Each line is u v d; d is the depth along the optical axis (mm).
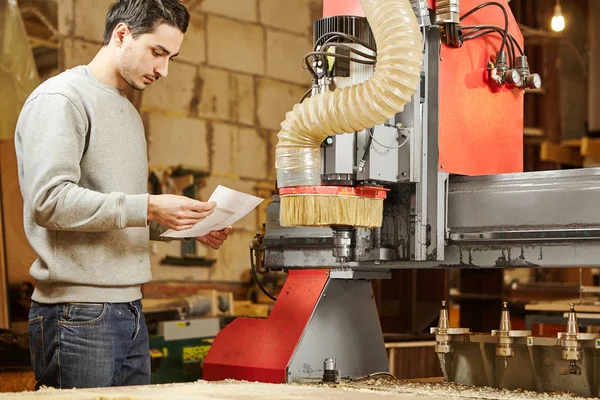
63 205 2146
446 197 2393
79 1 5395
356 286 2752
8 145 5039
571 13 8336
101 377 2279
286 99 6555
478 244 2359
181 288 5746
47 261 2244
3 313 4805
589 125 8383
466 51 2490
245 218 6184
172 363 5031
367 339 2758
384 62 2092
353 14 2365
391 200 2434
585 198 2160
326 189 2230
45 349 2289
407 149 2332
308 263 2668
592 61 8398
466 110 2475
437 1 2369
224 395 1898
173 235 2412
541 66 8188
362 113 2104
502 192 2301
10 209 4969
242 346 2631
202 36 5973
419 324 5379
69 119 2223
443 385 2381
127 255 2348
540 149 8109
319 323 2596
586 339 2195
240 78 6223
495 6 2633
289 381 2469
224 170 6098
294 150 2229
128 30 2320
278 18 6488
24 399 1765
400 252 2410
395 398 1893
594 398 2129
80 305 2266
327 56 2273
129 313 2377
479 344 2381
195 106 5930
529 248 2268
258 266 2934
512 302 6230
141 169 2432
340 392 1999
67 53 5348
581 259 2182
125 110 2393
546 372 2275
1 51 5090
